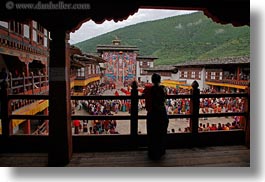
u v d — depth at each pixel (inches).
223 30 4813.0
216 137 208.2
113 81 2657.5
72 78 1077.1
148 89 178.1
